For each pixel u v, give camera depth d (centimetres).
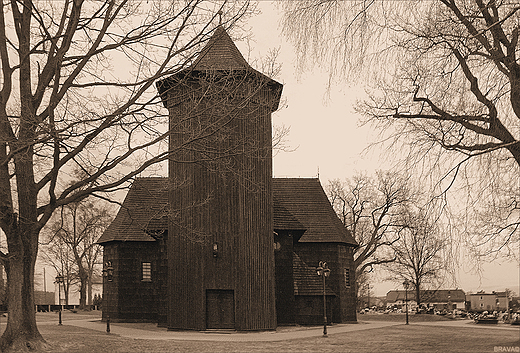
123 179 2027
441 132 1661
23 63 1958
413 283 6012
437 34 1653
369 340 2484
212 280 3209
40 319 4347
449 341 2272
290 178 4812
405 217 5178
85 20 2078
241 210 3266
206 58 3416
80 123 1884
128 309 4053
